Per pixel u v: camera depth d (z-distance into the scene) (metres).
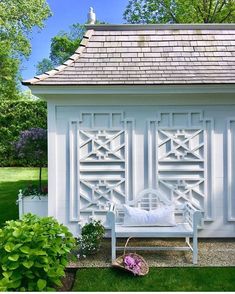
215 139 5.88
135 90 5.57
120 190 5.92
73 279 4.49
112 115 5.87
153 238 6.06
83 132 5.87
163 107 5.86
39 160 7.27
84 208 5.91
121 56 6.28
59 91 5.58
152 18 22.28
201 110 5.85
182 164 5.90
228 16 20.84
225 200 5.92
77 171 5.91
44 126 16.41
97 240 5.32
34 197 6.29
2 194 10.07
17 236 3.73
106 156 5.89
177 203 5.90
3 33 20.98
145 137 5.88
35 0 20.97
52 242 3.88
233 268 4.75
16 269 3.57
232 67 6.01
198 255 5.26
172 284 4.28
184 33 6.66
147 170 5.89
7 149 16.50
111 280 4.42
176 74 5.79
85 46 6.46
